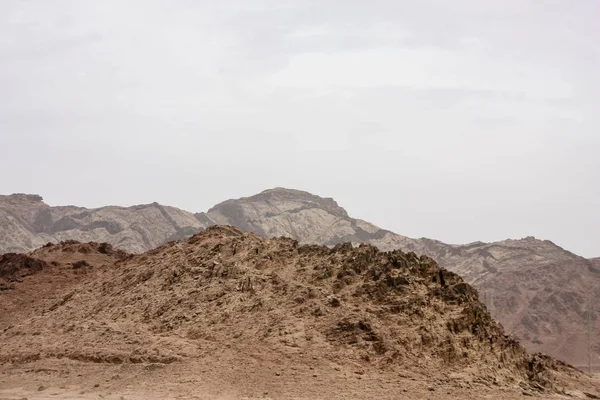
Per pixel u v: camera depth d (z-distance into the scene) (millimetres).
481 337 87438
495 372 84000
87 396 79375
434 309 89500
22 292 136125
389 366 81062
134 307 102938
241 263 103125
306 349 83500
